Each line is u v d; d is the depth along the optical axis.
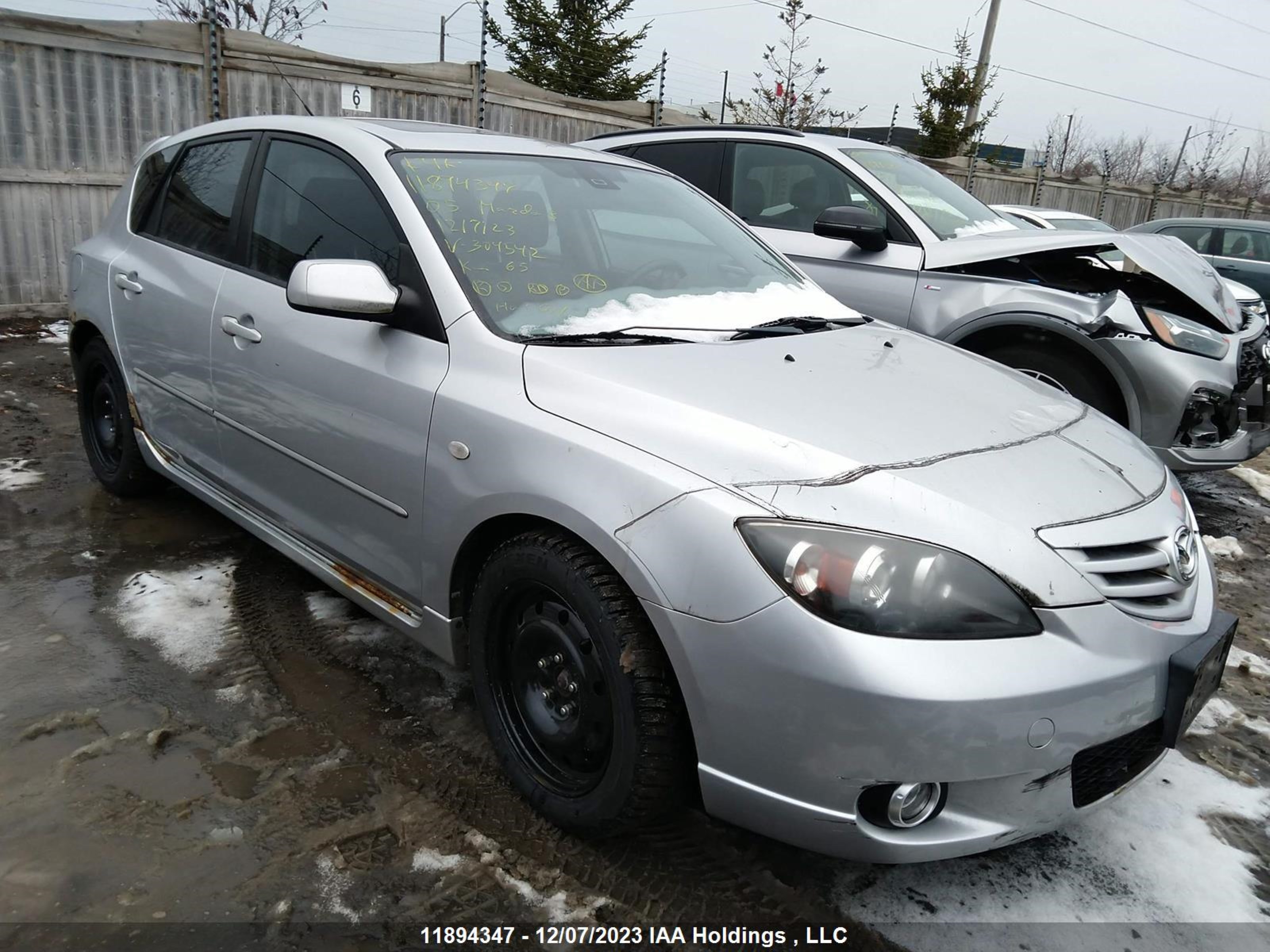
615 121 11.23
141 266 3.77
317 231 2.98
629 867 2.22
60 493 4.34
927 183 5.46
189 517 4.16
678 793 2.10
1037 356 4.63
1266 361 4.79
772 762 1.87
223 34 7.86
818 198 5.31
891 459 2.05
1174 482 2.46
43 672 2.86
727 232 3.49
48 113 7.19
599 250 2.97
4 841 2.17
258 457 3.13
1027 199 18.53
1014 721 1.80
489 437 2.29
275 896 2.06
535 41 20.34
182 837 2.21
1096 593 1.93
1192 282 4.78
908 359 2.79
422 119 9.37
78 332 4.25
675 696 2.02
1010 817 1.91
